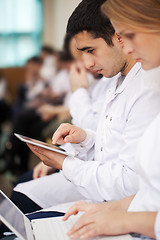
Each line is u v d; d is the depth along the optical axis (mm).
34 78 3852
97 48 1264
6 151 3238
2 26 5875
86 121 1822
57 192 1566
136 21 992
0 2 5770
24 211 1533
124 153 1240
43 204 1543
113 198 1250
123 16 1010
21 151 3166
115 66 1305
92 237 1040
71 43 2014
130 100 1263
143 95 1188
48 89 3562
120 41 1235
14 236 1121
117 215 1013
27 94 3889
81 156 1504
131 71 1330
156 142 973
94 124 1804
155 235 964
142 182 1053
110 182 1236
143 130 1184
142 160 977
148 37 1000
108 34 1228
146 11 994
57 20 5449
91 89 2018
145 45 1009
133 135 1204
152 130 995
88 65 1316
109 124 1348
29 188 1570
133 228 983
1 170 3219
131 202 1091
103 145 1382
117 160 1308
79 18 1235
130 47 1046
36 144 1265
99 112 1847
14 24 5906
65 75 3457
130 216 995
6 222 1020
